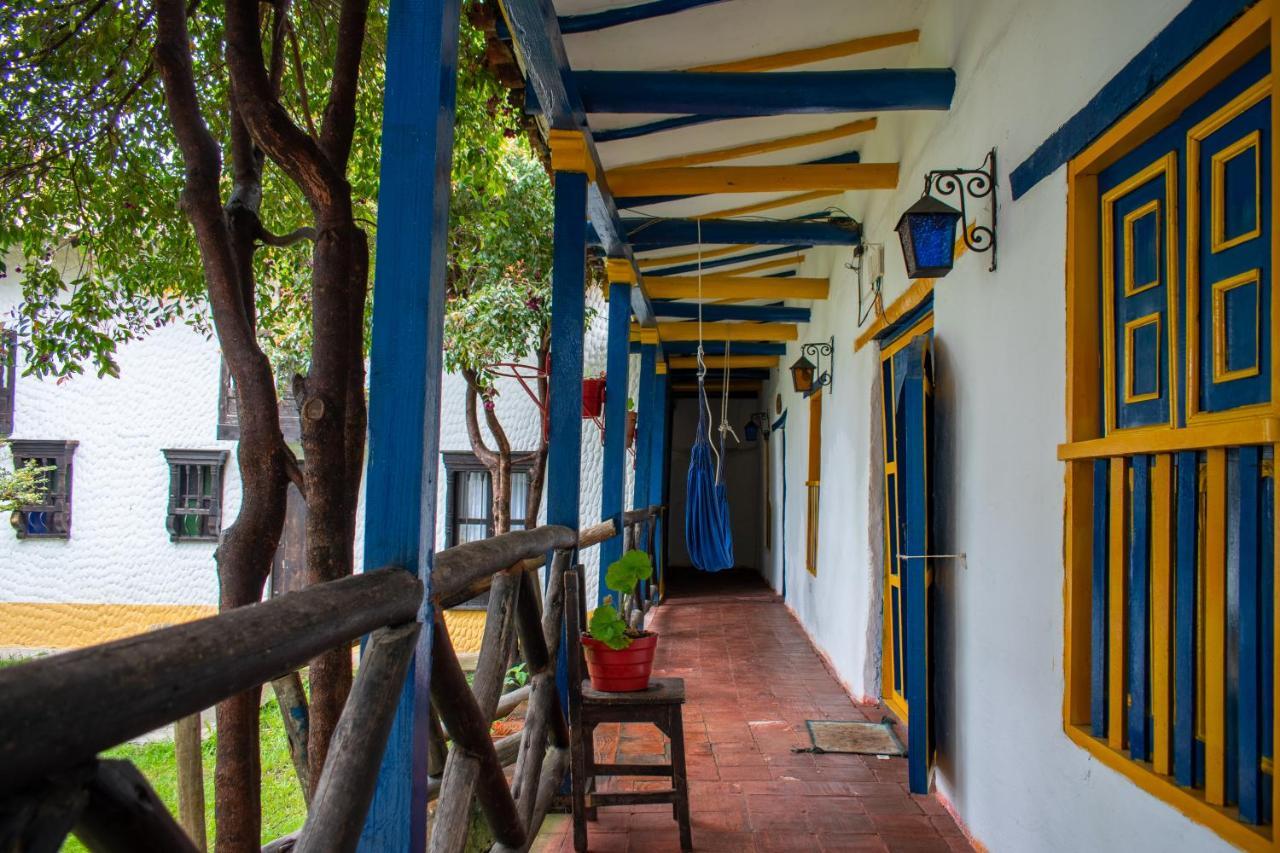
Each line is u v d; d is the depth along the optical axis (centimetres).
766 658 675
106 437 1090
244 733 261
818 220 591
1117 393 225
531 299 776
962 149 341
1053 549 249
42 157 412
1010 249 287
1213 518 175
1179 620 189
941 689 368
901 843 322
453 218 691
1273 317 155
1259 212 168
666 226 563
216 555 275
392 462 183
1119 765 208
